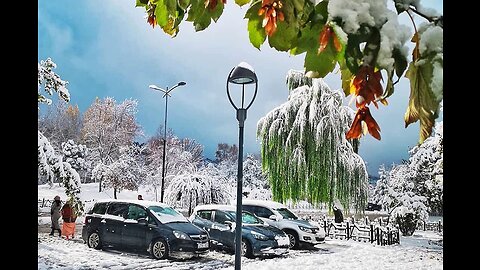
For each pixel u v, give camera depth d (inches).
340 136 665.0
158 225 477.1
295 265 474.6
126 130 1194.0
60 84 484.1
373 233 708.7
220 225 530.9
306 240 593.0
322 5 36.5
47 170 477.1
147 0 57.3
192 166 1148.5
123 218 498.0
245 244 502.6
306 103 671.8
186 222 498.6
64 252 485.7
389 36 32.7
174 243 463.8
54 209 617.0
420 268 474.9
